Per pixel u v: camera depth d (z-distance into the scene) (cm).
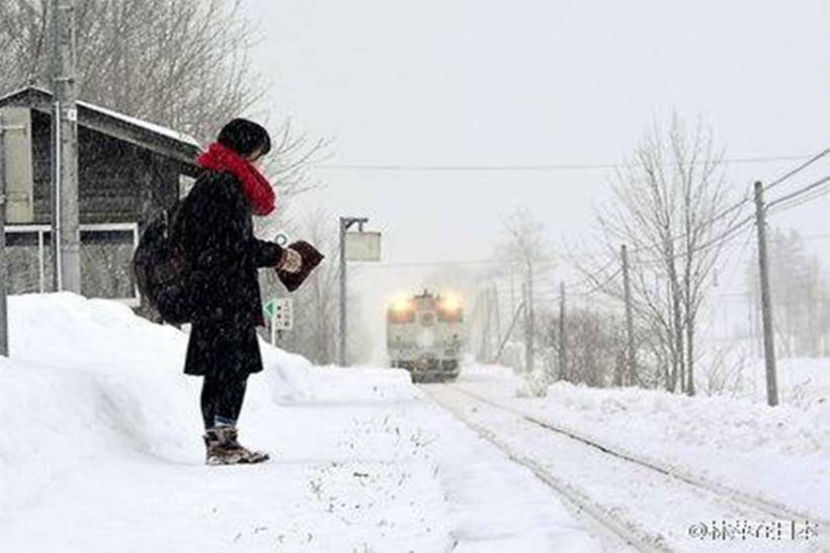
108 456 790
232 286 829
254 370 852
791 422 1596
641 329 3681
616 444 1439
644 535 750
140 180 2105
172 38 3297
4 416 692
